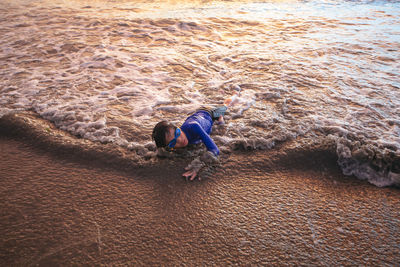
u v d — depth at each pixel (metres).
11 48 6.42
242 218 2.40
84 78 4.96
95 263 2.03
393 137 3.25
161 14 9.05
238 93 4.34
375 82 4.56
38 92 4.48
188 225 2.34
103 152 3.16
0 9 10.02
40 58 5.87
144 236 2.24
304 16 8.74
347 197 2.64
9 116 3.79
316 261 2.04
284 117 3.72
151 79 4.89
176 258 2.07
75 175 2.90
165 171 2.92
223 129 3.51
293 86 4.53
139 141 3.31
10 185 2.76
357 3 10.48
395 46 6.05
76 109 3.99
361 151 2.96
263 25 7.88
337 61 5.41
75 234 2.25
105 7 10.40
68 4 11.04
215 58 5.74
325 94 4.25
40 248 2.14
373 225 2.34
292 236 2.24
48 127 3.62
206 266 2.01
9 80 4.89
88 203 2.56
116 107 4.05
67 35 7.20
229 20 8.28
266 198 2.62
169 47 6.38
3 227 2.31
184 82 4.79
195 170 2.86
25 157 3.17
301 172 2.95
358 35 6.86
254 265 2.02
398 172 2.81
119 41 6.76
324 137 3.31
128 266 2.01
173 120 3.71
